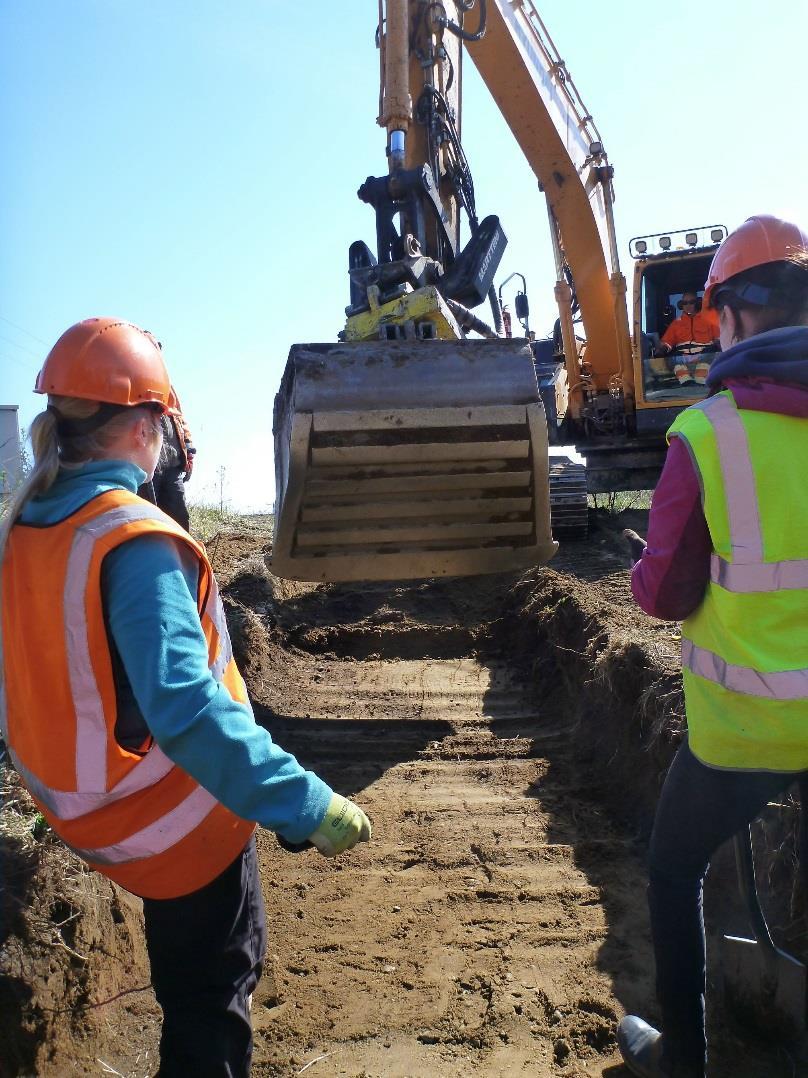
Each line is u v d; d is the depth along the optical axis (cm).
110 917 311
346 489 491
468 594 918
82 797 179
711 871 337
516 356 470
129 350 194
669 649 482
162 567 176
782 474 204
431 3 659
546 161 983
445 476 489
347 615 859
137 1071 273
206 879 190
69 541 178
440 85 672
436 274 577
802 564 203
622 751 482
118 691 180
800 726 202
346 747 560
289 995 315
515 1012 300
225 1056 193
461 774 513
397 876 398
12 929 267
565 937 343
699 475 207
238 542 1100
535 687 667
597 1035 287
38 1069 256
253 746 172
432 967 328
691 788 222
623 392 1173
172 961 196
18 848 289
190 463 595
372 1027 296
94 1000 286
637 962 325
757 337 211
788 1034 266
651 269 1159
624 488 1248
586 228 1041
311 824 175
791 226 219
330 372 457
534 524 532
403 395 458
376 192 587
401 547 548
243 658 650
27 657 181
